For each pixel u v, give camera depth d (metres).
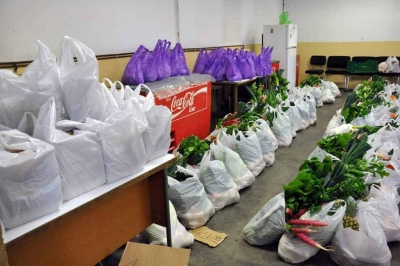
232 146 2.93
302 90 5.39
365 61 7.22
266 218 1.94
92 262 1.42
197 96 3.54
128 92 1.65
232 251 2.00
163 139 1.62
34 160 1.00
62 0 2.72
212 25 5.24
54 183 1.09
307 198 1.91
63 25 2.76
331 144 2.66
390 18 7.32
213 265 1.88
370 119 3.49
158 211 1.72
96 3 3.06
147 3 3.73
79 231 1.33
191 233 2.14
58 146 1.14
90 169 1.26
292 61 6.82
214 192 2.41
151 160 1.59
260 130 3.20
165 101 3.01
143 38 3.74
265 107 3.96
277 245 2.04
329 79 8.12
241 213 2.43
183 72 3.71
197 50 4.82
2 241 0.76
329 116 5.43
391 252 1.94
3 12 2.29
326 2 7.82
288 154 3.67
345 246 1.77
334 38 7.96
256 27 6.99
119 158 1.34
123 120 1.31
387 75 7.00
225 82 4.23
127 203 1.56
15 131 1.09
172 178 2.13
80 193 1.25
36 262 1.19
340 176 1.93
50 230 1.21
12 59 2.39
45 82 1.27
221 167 2.43
